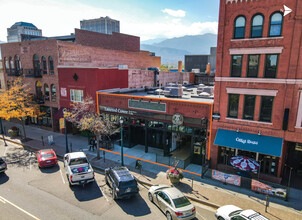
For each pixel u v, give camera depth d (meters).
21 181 16.89
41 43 29.69
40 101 31.27
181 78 46.41
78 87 27.12
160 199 13.36
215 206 13.88
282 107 15.84
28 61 32.03
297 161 18.59
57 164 20.33
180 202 12.31
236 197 14.86
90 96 26.42
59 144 26.09
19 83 31.12
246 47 16.48
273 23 15.49
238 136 17.31
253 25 16.22
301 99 15.16
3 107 26.27
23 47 32.09
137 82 33.09
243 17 16.42
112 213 13.05
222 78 17.59
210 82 46.28
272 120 16.31
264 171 17.34
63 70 28.17
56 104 30.16
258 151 15.95
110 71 27.56
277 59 15.66
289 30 14.95
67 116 23.52
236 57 17.12
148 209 13.57
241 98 17.17
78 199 14.53
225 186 16.38
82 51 31.55
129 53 41.09
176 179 16.34
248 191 15.66
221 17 17.02
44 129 32.97
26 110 26.81
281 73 15.55
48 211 13.08
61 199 14.47
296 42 14.82
